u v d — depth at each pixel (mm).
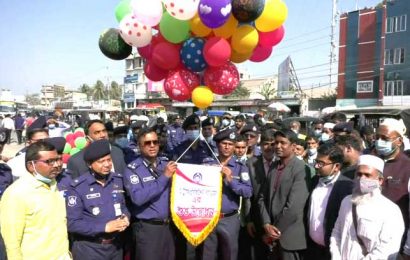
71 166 4508
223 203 4172
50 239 3080
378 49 36562
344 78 39188
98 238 3484
